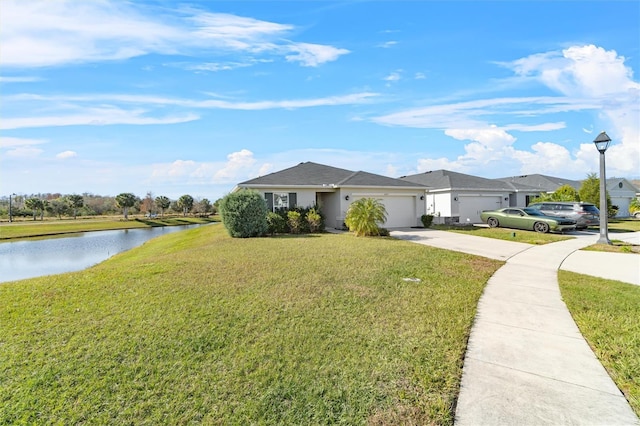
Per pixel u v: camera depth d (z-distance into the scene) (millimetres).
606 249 11781
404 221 21516
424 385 3252
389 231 18422
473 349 3994
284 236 16156
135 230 40062
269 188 19203
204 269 8289
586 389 3137
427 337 4316
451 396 3068
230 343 4199
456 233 17406
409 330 4539
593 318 4934
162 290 6469
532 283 7074
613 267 8781
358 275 7609
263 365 3668
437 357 3791
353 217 16250
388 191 20938
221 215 16734
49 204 57969
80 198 61406
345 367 3598
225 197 16469
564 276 7727
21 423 2820
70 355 3932
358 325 4715
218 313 5207
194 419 2848
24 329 4688
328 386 3260
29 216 58562
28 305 5707
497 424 2684
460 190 23078
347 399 3059
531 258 10141
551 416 2758
